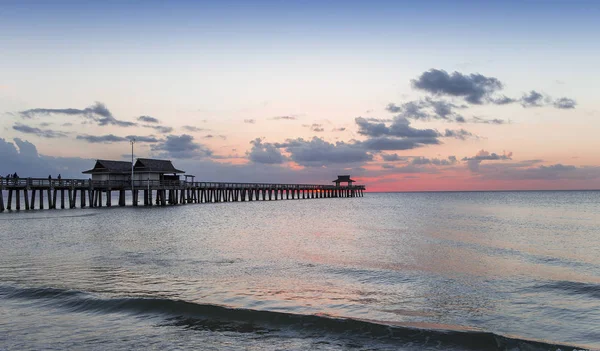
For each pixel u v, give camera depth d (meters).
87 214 44.00
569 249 22.81
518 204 80.75
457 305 12.20
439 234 29.91
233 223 38.50
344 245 24.38
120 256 19.84
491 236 28.66
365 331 9.77
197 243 24.66
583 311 11.60
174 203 64.69
